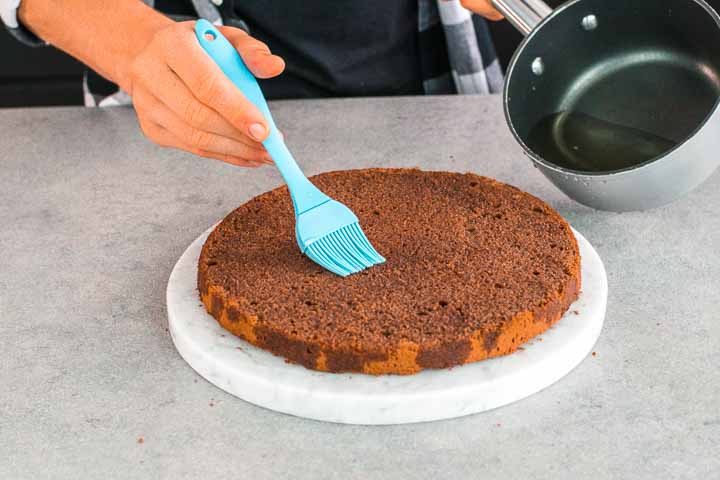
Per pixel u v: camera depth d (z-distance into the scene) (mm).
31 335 828
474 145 1156
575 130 928
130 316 854
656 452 675
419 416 715
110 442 698
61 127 1245
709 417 708
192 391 755
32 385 763
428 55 1387
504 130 1194
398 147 1157
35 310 863
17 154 1171
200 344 768
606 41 923
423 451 684
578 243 892
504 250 841
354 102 1300
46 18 967
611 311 841
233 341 775
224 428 712
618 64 930
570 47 919
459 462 671
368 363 727
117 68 875
